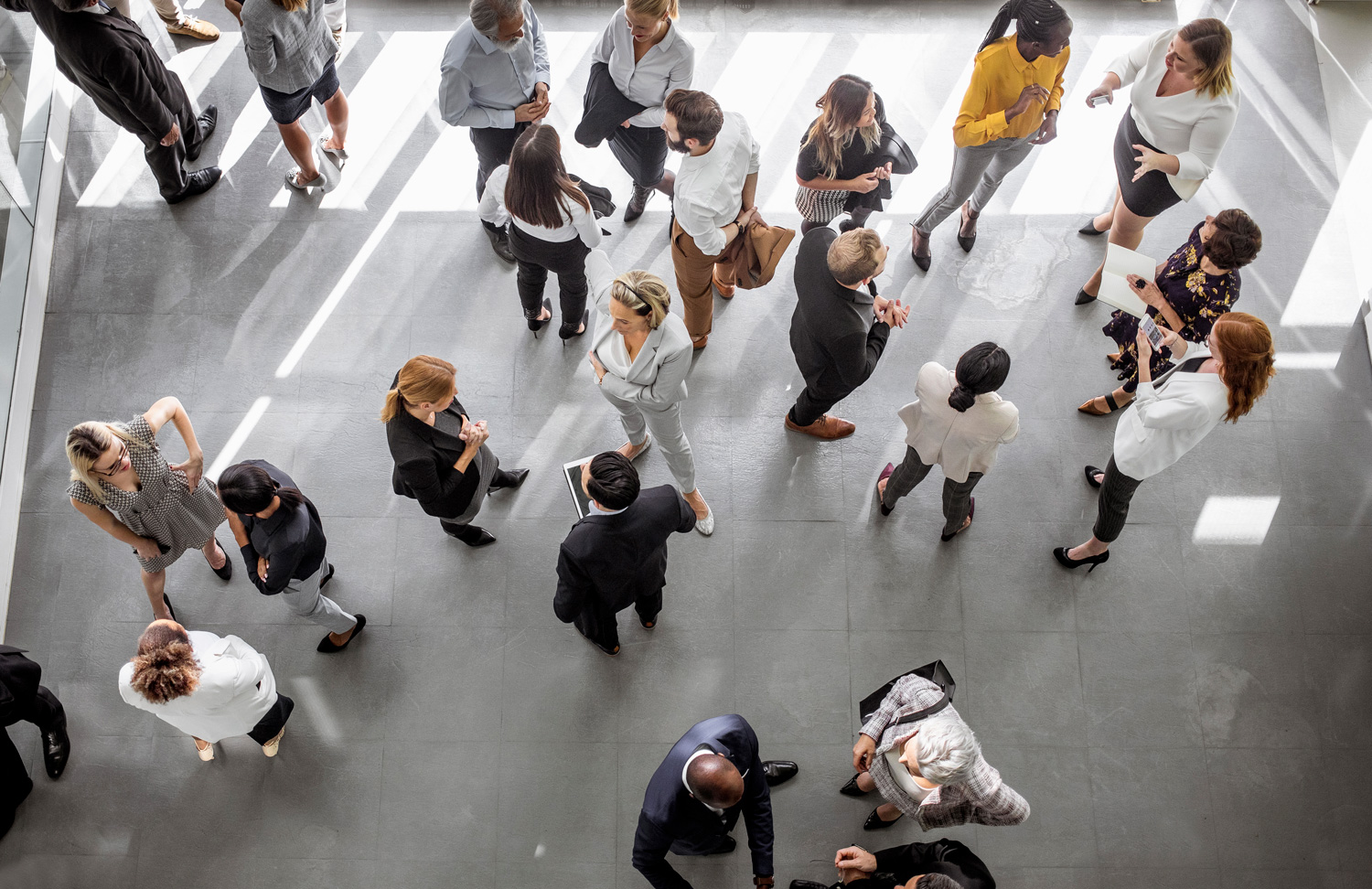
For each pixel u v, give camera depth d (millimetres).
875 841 4266
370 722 4441
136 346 5105
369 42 5820
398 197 5473
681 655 4562
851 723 4453
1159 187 4508
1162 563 4727
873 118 4137
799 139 5609
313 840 4262
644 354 3689
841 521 4816
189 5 5871
